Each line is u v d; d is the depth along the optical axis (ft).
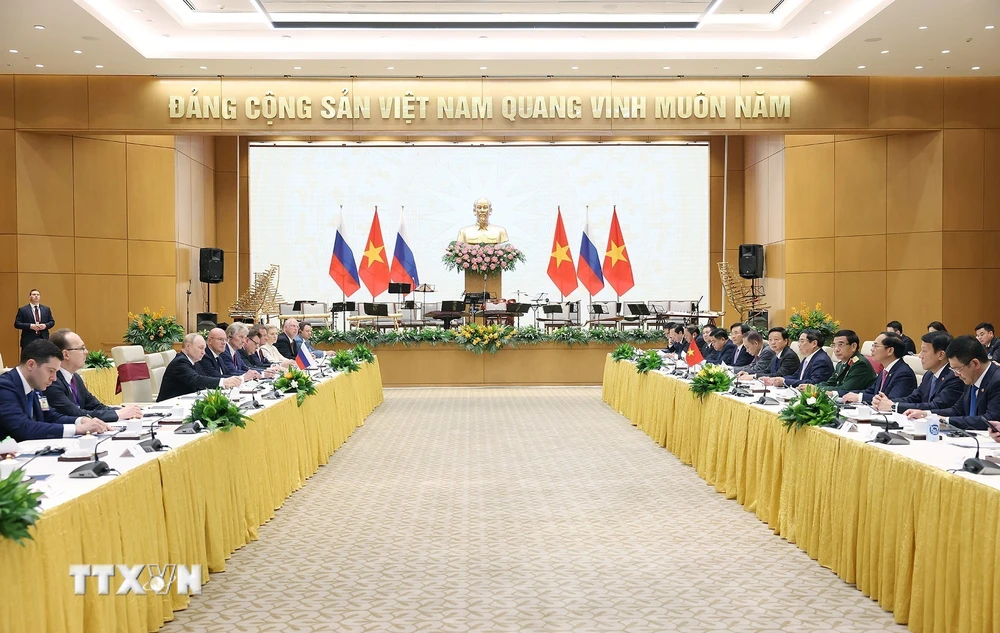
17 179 44.70
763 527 18.28
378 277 58.54
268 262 61.82
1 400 14.92
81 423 14.97
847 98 45.37
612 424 34.37
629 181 61.98
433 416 36.96
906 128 45.70
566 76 44.93
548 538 17.34
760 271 55.47
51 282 46.29
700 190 62.23
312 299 61.93
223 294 60.80
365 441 30.30
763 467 18.72
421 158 61.93
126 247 49.32
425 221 61.98
